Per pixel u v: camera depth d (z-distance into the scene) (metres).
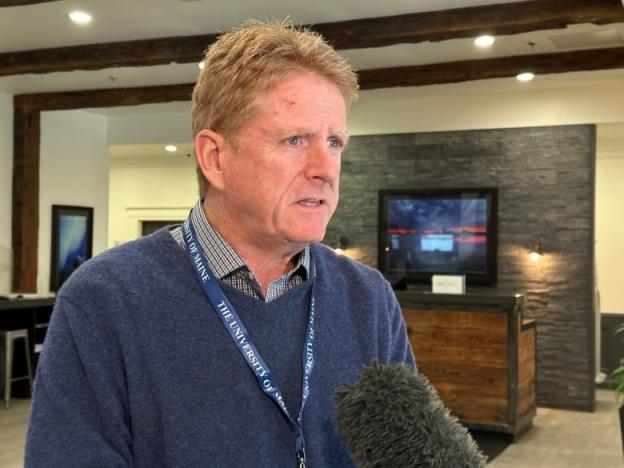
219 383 0.85
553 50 5.87
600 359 8.27
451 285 5.86
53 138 8.05
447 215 7.30
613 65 5.75
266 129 0.83
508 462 4.84
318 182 0.85
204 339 0.87
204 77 0.89
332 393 0.94
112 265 0.89
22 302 6.35
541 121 6.93
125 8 4.85
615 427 6.01
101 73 6.76
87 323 0.84
